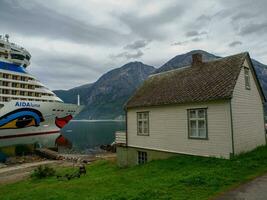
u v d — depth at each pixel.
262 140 18.38
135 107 21.27
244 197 8.16
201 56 20.33
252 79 18.03
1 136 50.34
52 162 33.44
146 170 15.32
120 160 22.50
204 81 17.48
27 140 55.34
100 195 10.45
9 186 19.80
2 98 47.97
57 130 61.34
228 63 17.44
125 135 22.53
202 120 16.16
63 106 59.62
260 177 10.39
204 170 12.47
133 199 8.70
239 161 13.19
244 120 16.05
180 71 21.31
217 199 8.15
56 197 11.61
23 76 51.59
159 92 20.25
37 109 53.66
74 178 18.77
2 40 50.53
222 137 14.91
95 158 33.22
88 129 126.44
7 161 35.78
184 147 17.09
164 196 8.73
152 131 19.67
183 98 17.19
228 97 14.46
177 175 12.23
